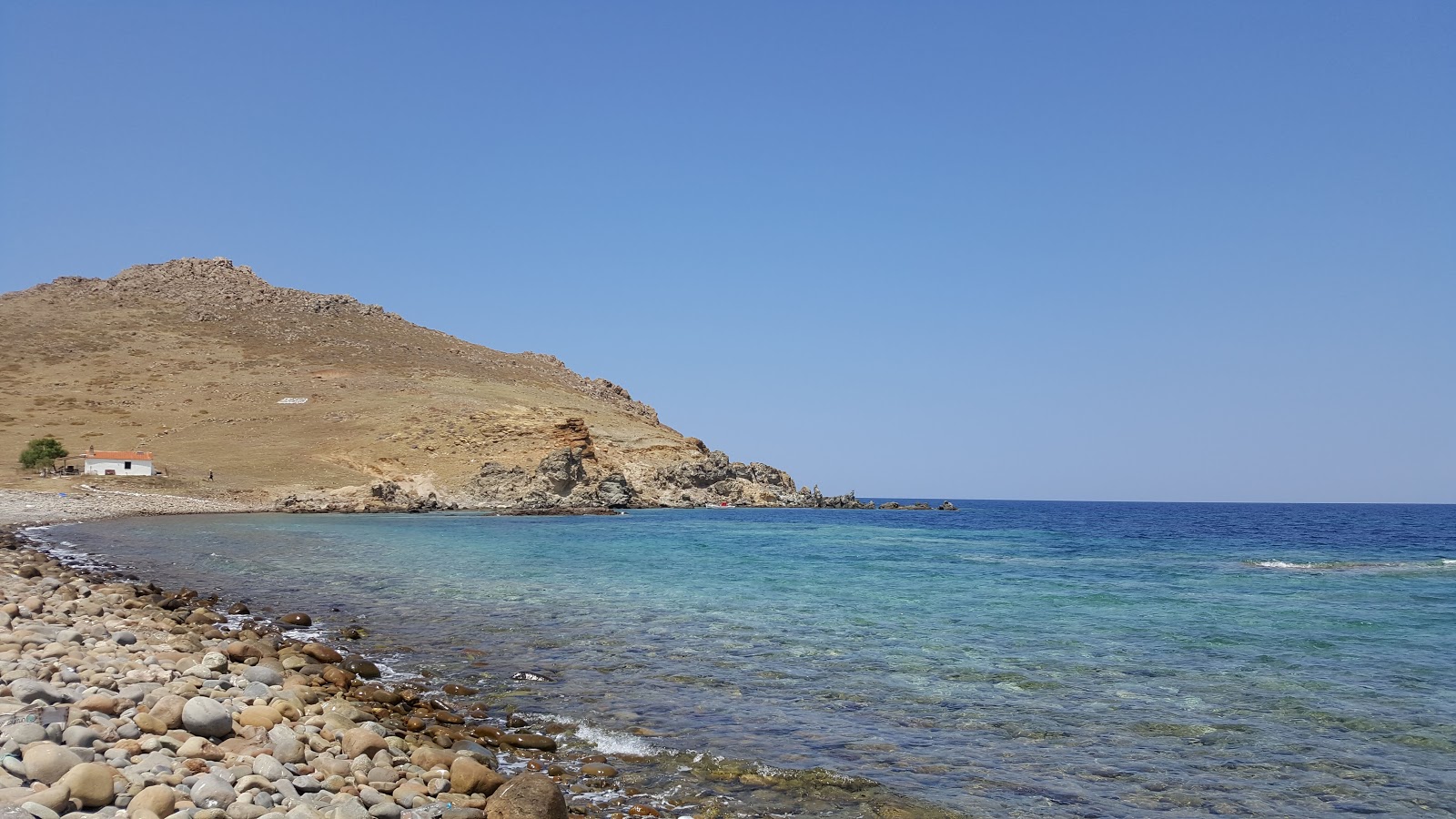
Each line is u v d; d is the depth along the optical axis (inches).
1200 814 389.4
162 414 4512.8
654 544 2123.5
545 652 715.4
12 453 3636.8
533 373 6988.2
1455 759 469.1
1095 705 569.0
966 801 395.9
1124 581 1379.2
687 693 584.7
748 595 1114.1
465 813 332.2
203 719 379.6
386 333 7022.6
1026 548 2282.2
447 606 971.3
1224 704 575.5
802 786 407.2
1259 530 3695.9
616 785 400.8
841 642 781.3
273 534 2103.8
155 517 2716.5
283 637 732.0
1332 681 647.8
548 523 3056.1
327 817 305.3
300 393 5088.6
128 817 273.9
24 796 270.8
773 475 6003.9
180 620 782.5
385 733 442.0
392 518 3159.5
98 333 5792.3
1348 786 426.0
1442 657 740.0
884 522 4033.0
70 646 528.7
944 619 927.0
